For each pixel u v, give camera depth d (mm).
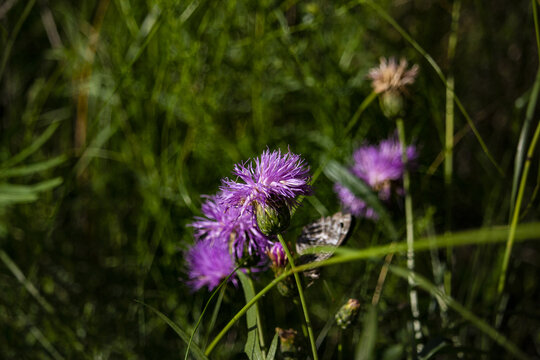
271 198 309
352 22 579
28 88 607
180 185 456
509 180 513
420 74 552
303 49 523
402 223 460
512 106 569
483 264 451
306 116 575
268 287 306
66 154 535
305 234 344
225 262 353
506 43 596
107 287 501
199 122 509
